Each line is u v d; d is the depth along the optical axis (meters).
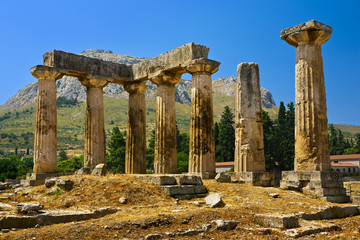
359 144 114.38
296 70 20.64
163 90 28.03
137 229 12.52
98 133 28.42
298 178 19.70
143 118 31.64
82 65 28.31
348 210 16.67
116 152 77.81
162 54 27.91
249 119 23.12
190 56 25.38
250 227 13.23
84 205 16.09
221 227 12.89
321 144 19.64
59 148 190.88
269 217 13.47
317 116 19.80
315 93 19.95
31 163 107.94
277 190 19.52
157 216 13.38
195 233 12.38
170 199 17.42
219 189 19.77
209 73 25.27
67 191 18.69
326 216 15.67
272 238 12.10
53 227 12.72
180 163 70.69
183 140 87.31
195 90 24.94
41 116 26.00
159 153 27.28
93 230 12.15
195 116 24.77
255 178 21.62
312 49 20.31
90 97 28.73
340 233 13.21
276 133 65.69
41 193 19.31
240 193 18.98
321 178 18.75
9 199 18.30
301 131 19.98
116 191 17.47
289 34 20.70
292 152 64.88
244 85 23.42
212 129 24.97
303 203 16.91
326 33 20.20
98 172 22.62
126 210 15.15
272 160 62.88
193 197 18.22
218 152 73.19
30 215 13.49
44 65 26.75
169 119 27.77
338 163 84.12
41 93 26.20
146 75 29.31
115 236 11.75
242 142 22.89
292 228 13.20
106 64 29.81
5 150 180.62
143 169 31.06
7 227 12.52
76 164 92.75
